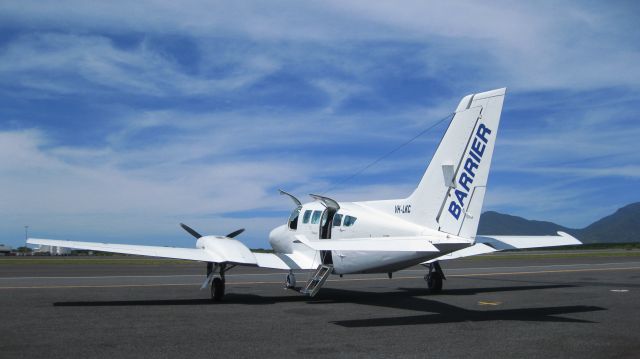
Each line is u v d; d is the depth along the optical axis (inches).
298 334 392.8
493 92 518.3
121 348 343.6
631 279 932.6
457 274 1108.5
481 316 480.7
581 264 1523.1
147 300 617.0
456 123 543.5
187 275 1102.4
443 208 538.3
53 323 442.3
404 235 564.7
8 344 355.9
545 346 344.2
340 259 617.0
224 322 450.6
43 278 987.3
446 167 543.2
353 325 433.1
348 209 640.4
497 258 2207.2
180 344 356.8
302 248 698.2
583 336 377.7
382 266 573.3
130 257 2785.4
